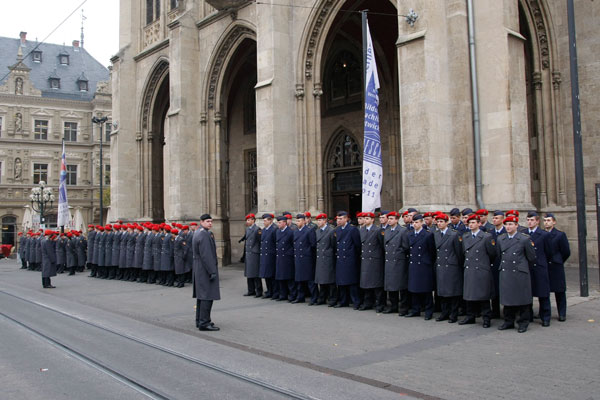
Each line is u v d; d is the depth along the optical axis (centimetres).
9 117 5566
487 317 935
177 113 2312
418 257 1027
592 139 1694
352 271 1162
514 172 1336
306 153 1844
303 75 1853
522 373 650
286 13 1861
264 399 581
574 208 1708
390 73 2202
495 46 1370
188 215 2298
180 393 608
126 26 2956
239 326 1005
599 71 1681
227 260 2311
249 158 2889
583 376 632
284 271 1305
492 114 1370
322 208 1848
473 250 940
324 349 805
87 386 643
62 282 2003
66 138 5872
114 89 2959
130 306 1312
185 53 2347
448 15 1418
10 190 5519
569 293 1244
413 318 1050
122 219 2848
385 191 2206
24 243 2945
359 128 2312
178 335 937
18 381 668
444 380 631
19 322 1088
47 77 6062
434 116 1349
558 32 1775
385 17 2105
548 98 1781
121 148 2880
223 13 2220
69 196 5812
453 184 1384
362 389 608
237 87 2905
